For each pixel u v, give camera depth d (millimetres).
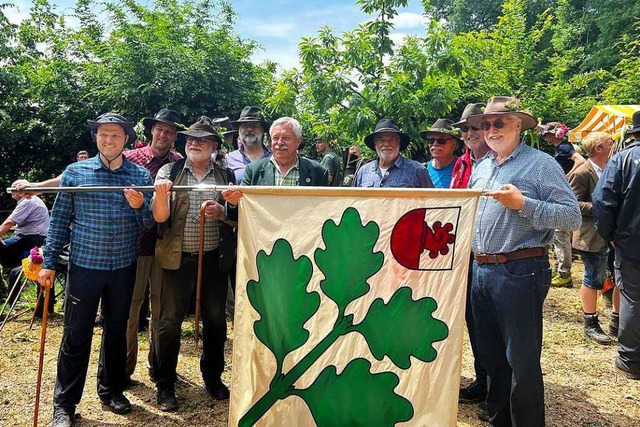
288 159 3773
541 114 13141
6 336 5137
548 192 2789
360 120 5941
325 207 2633
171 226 3547
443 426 2588
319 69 6469
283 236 2629
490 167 3008
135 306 4004
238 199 2770
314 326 2631
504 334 2873
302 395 2631
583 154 8898
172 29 13273
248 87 13031
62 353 3350
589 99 13898
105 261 3283
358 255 2635
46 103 12766
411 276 2639
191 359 4578
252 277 2631
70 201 3277
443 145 4352
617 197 4160
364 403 2627
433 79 6059
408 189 2613
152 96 11859
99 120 3307
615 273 4352
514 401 2812
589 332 5086
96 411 3604
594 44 21078
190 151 3615
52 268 3174
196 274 3604
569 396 3910
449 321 2631
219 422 3512
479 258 2941
